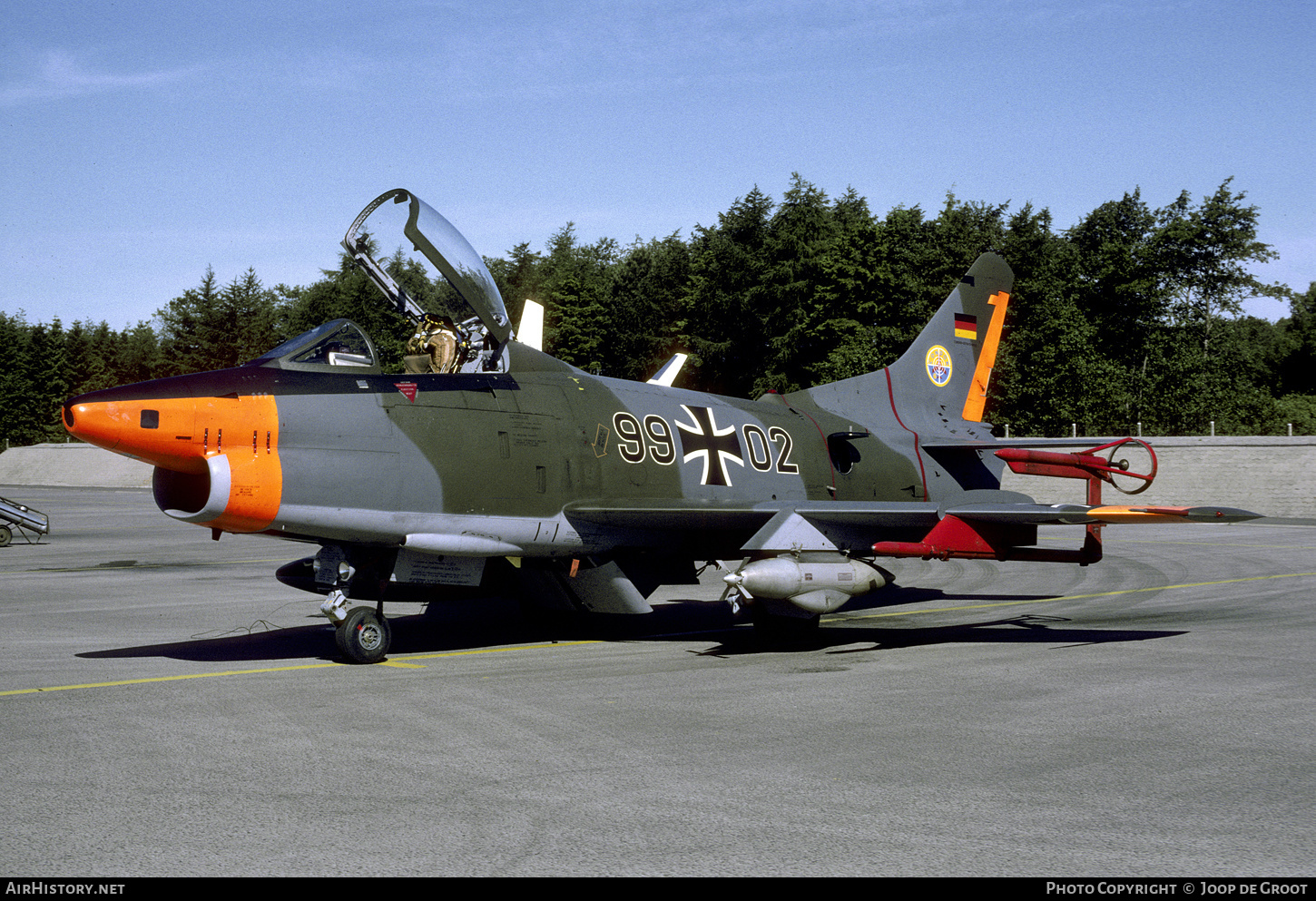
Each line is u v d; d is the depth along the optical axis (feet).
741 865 13.75
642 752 19.60
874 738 20.77
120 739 20.58
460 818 15.64
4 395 304.30
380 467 30.22
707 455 39.22
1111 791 17.07
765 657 31.78
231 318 309.22
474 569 33.73
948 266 191.93
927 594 49.52
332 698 24.89
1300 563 62.95
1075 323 145.89
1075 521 32.09
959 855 14.15
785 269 195.11
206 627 37.76
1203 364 184.55
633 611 36.63
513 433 33.45
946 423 50.60
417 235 34.09
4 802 16.40
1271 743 20.30
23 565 64.49
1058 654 31.63
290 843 14.53
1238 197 206.59
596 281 285.64
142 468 211.00
